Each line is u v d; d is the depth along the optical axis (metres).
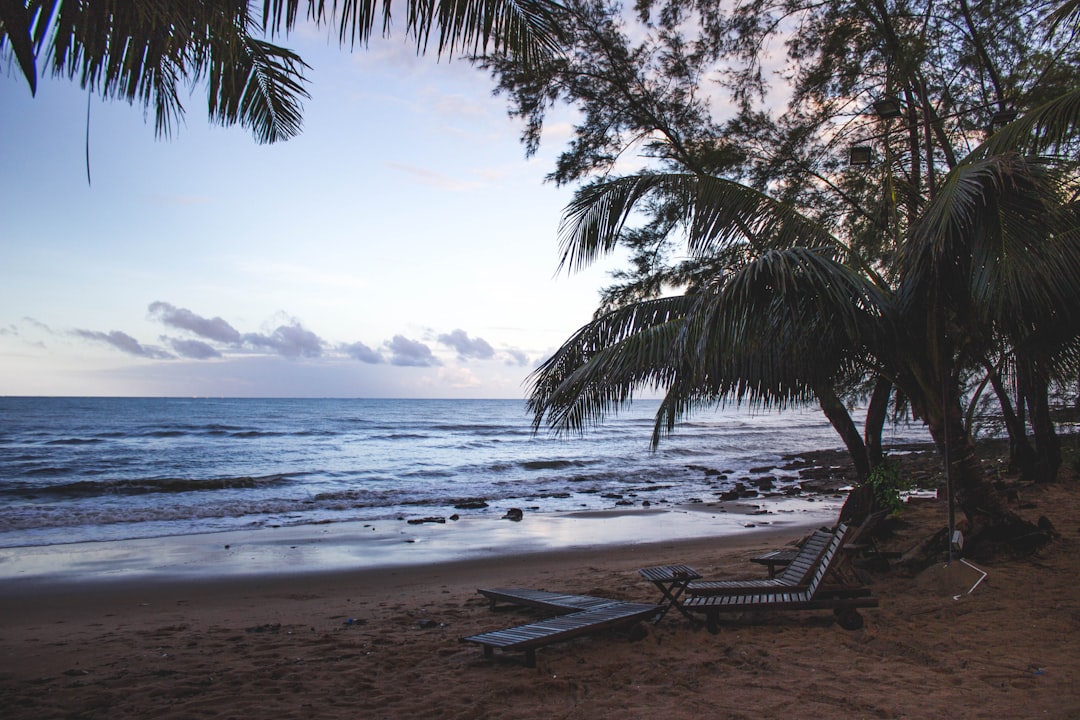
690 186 7.77
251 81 4.32
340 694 4.42
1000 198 5.32
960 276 6.22
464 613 6.90
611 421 81.75
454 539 12.92
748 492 20.69
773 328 6.18
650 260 10.83
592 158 10.92
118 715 4.09
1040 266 5.36
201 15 2.99
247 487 22.56
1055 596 5.95
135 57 3.08
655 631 5.61
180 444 40.16
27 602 8.15
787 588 5.75
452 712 4.03
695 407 7.32
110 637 6.23
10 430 49.19
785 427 79.00
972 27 9.72
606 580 8.40
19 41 2.52
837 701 3.92
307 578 9.55
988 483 7.32
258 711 4.12
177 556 11.20
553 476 26.59
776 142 10.80
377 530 14.03
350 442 44.47
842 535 5.52
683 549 11.68
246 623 6.84
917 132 9.52
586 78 10.26
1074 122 5.38
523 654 5.18
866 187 10.25
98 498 19.28
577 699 4.19
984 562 7.11
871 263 10.42
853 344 6.57
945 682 4.17
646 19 10.07
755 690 4.17
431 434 53.06
